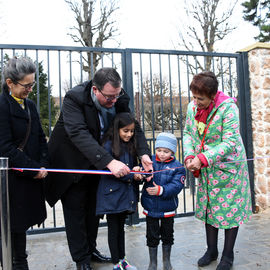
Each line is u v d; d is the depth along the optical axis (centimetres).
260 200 446
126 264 246
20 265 226
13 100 215
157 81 968
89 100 231
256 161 450
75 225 246
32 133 228
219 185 252
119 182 233
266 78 441
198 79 234
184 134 277
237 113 248
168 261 252
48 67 369
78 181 237
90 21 1105
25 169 209
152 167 250
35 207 225
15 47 358
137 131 255
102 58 388
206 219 266
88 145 217
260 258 284
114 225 237
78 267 247
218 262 277
